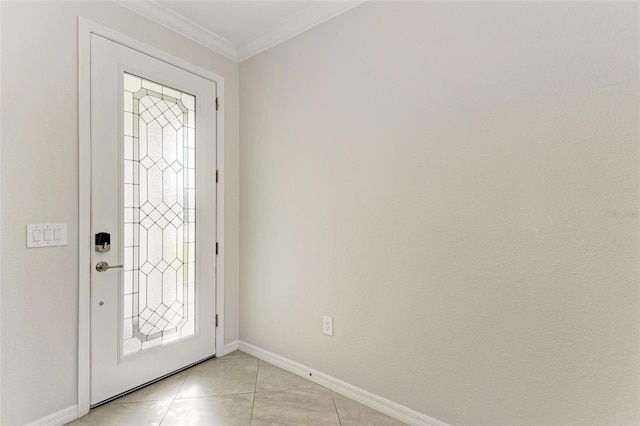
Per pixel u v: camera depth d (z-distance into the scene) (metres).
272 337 2.25
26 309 1.46
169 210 2.04
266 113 2.29
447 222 1.49
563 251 1.22
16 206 1.43
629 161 1.10
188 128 2.15
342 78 1.86
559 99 1.22
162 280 2.00
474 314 1.42
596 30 1.15
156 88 1.97
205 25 2.14
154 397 1.80
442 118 1.50
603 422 1.15
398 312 1.64
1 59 1.39
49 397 1.52
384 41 1.68
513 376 1.33
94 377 1.68
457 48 1.45
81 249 1.62
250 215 2.40
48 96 1.52
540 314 1.26
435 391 1.53
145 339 1.92
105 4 1.73
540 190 1.26
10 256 1.41
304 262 2.05
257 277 2.35
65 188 1.58
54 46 1.54
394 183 1.65
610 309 1.13
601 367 1.15
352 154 1.82
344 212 1.85
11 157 1.41
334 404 1.76
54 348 1.54
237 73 2.48
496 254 1.36
